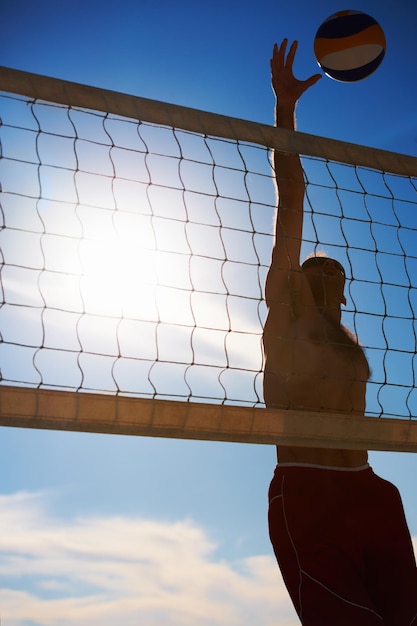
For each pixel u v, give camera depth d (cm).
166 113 247
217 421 210
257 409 214
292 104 273
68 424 197
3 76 228
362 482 216
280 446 224
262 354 237
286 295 235
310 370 229
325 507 209
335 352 232
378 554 209
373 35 346
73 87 237
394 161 277
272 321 234
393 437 224
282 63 276
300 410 220
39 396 196
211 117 252
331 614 198
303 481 214
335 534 206
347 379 230
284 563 210
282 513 213
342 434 218
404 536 212
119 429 201
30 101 235
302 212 248
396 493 219
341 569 203
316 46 353
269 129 256
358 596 199
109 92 242
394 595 207
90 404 200
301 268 243
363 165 270
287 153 255
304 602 203
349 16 351
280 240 242
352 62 345
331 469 216
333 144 266
